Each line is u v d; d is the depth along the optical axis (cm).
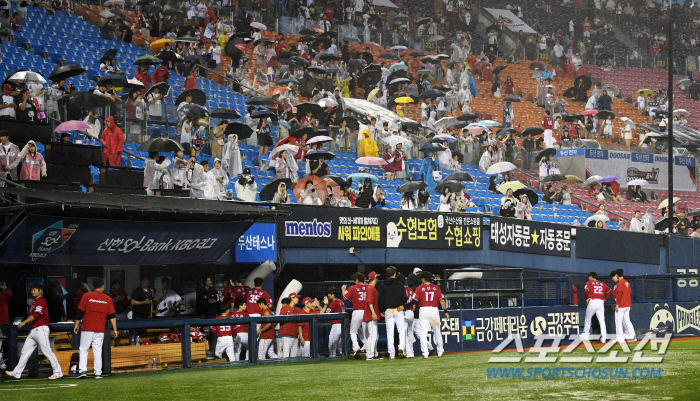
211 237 2303
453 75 5347
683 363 1748
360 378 1606
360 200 3266
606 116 5175
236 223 2323
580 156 4628
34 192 1977
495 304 2628
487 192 4059
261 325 2194
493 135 4444
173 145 2586
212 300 2427
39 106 2869
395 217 2972
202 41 4444
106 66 3700
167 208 2075
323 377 1645
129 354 2006
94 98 2933
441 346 2172
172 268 2602
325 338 2402
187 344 1988
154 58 3603
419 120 4878
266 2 5331
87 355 1866
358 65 4894
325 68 4534
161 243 2211
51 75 3052
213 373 1827
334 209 2802
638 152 4872
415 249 3030
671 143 3716
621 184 4766
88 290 2217
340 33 5494
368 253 2895
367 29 5666
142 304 2311
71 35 4059
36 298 1811
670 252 3712
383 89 4894
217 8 4981
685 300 3073
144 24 4428
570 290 2784
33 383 1719
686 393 1253
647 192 4862
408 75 5247
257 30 5069
